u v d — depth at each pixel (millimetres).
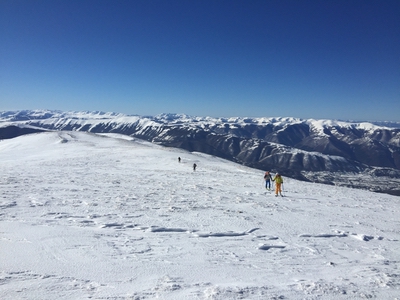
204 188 22781
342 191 28516
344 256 9414
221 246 9352
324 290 6473
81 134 97062
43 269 6285
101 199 15445
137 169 35500
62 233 9016
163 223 11406
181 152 69438
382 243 11344
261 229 11773
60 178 23516
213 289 5973
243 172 41312
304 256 9070
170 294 5633
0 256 6754
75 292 5402
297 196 22266
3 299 4918
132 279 6227
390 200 24594
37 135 87812
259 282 6691
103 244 8375
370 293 6539
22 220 10203
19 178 21875
